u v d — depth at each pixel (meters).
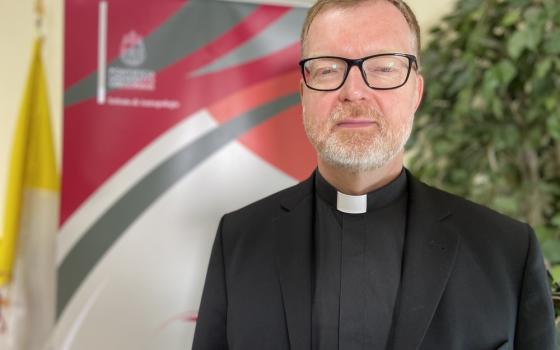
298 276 1.13
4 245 1.81
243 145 1.79
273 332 1.10
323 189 1.21
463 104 1.94
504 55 1.97
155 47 1.74
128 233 1.75
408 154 2.30
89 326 1.75
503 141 1.97
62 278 1.74
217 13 1.76
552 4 1.79
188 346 1.78
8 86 2.05
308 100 1.09
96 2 1.71
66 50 1.70
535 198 2.02
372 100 1.04
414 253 1.10
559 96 1.81
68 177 1.72
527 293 1.09
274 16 1.79
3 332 1.89
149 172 1.75
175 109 1.76
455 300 1.05
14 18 2.04
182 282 1.77
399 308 1.07
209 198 1.78
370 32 1.05
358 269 1.14
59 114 2.06
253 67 1.79
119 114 1.73
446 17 2.11
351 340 1.09
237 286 1.17
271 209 1.27
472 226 1.14
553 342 1.08
